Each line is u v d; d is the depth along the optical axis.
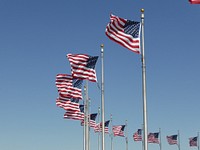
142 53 26.25
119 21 26.97
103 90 35.91
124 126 65.81
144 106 25.89
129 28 26.91
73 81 44.88
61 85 44.75
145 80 26.12
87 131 48.16
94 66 36.59
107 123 58.41
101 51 35.72
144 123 25.80
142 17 26.23
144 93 25.98
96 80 36.47
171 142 76.88
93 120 55.66
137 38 26.70
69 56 36.69
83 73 36.44
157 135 74.44
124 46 26.75
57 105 48.44
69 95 44.62
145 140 25.62
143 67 26.16
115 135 62.41
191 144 81.88
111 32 27.11
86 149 48.28
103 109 35.66
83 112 52.66
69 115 48.44
